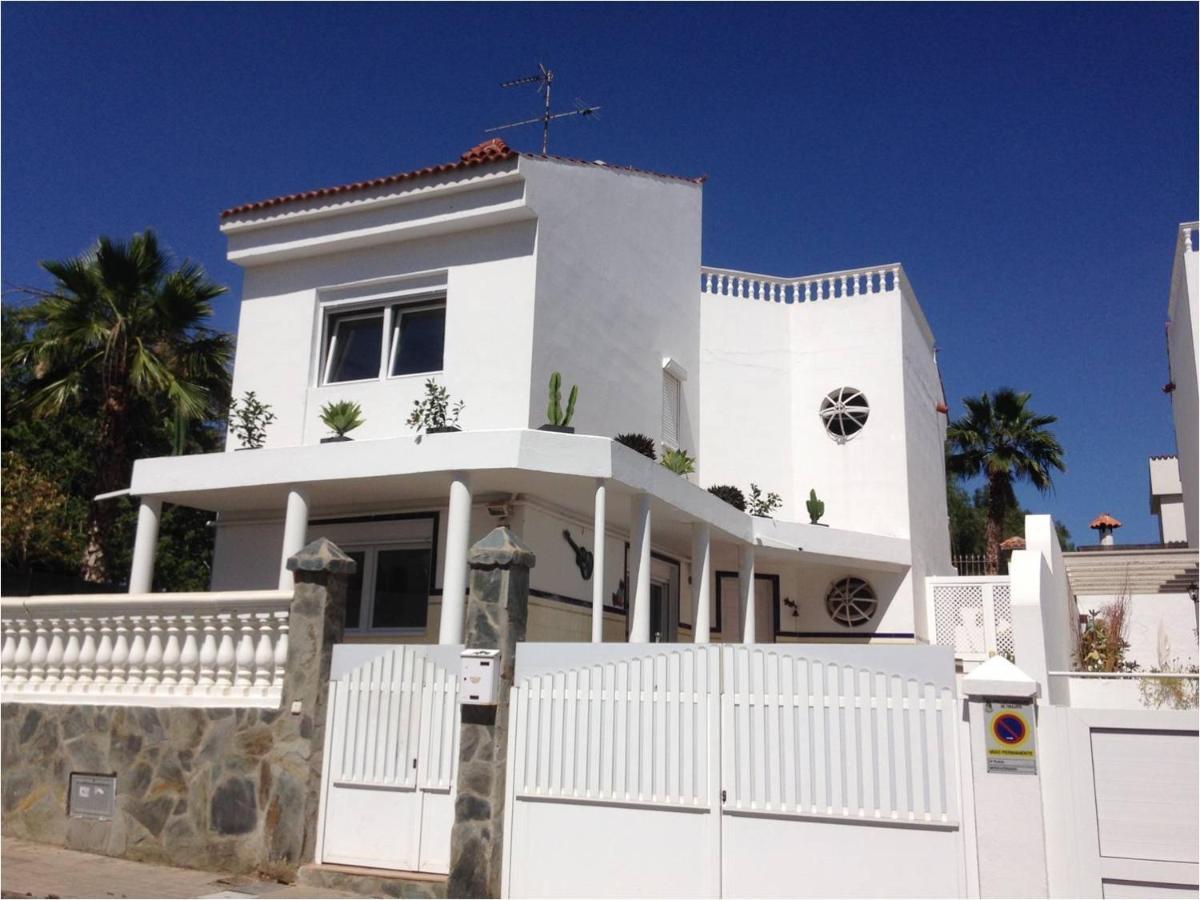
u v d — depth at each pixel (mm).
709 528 14500
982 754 6164
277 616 8516
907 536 18891
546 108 17719
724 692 6891
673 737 6961
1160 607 20188
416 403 13633
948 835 6160
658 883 6781
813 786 6527
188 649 8859
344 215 15180
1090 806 5965
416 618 13547
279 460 12711
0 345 19625
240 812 8109
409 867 7562
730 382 20125
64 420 25125
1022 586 11484
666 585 16672
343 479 12289
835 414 19969
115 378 19375
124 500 26500
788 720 6676
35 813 9039
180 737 8531
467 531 11664
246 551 14922
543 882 7090
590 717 7234
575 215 15266
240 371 15766
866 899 6250
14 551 20391
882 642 18281
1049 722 6145
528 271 14102
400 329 15180
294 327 15547
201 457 13172
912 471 19703
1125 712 6004
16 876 7684
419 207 14664
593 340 15492
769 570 18969
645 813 6934
